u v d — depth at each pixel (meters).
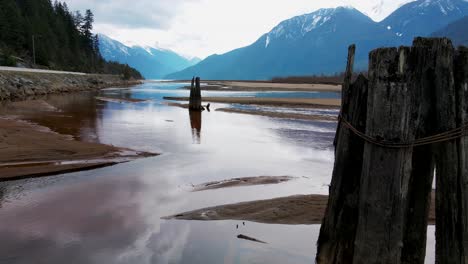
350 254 3.61
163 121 21.75
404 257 3.29
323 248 3.84
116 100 38.66
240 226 5.88
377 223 3.14
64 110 25.72
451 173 2.99
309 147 14.45
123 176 9.54
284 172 10.41
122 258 4.79
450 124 2.94
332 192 3.73
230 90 68.69
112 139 14.89
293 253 4.89
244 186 8.76
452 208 3.01
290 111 29.30
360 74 3.51
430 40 2.97
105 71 124.81
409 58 3.00
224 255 4.84
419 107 3.03
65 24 106.69
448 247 3.06
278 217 6.27
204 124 20.88
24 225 5.99
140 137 15.77
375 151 3.14
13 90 34.66
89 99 38.66
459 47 2.97
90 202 7.30
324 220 3.88
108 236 5.52
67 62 93.94
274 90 69.75
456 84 2.94
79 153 11.62
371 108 3.17
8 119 18.83
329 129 19.59
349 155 3.58
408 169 3.06
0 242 5.29
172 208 7.00
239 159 12.05
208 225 5.95
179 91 64.62
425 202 3.23
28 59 73.12
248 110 29.64
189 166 10.90
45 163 10.34
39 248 5.09
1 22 70.62
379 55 3.08
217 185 8.81
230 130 18.78
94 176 9.49
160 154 12.49
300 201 7.12
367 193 3.21
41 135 14.02
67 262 4.67
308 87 84.50
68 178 9.23
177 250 5.02
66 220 6.24
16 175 9.09
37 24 84.38
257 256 4.82
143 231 5.73
